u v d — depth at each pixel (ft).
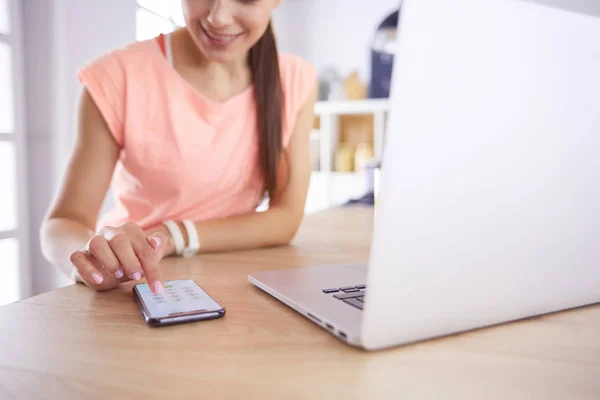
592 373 1.09
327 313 1.38
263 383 1.03
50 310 1.55
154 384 1.02
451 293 1.21
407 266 1.12
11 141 6.19
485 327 1.37
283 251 2.66
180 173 3.23
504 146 1.16
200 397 0.97
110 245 1.72
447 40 1.01
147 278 1.69
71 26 6.43
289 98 3.49
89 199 2.86
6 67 6.11
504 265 1.28
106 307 1.58
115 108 3.03
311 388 1.01
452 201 1.12
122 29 7.44
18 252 6.38
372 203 5.29
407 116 1.01
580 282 1.46
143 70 3.13
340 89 13.02
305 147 3.54
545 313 1.43
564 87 1.21
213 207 3.46
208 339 1.29
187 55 3.21
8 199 6.27
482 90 1.08
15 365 1.11
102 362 1.13
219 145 3.29
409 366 1.12
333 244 2.90
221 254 2.56
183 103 3.17
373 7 12.81
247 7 2.60
